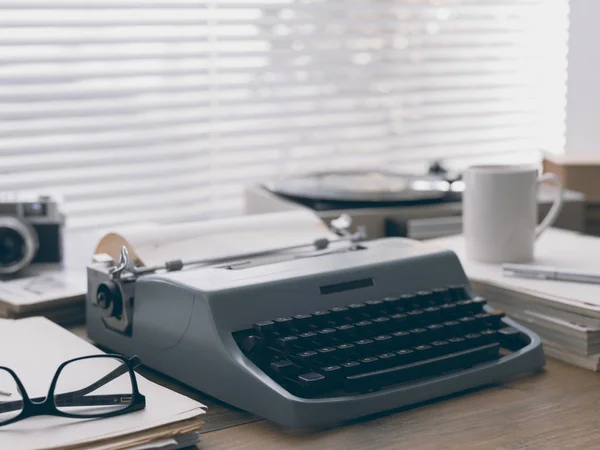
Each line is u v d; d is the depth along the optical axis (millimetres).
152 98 2000
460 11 2428
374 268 989
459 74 2408
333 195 1521
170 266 989
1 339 948
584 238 1378
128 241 1066
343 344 870
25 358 881
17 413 738
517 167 1249
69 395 755
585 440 782
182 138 2027
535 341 969
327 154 2230
